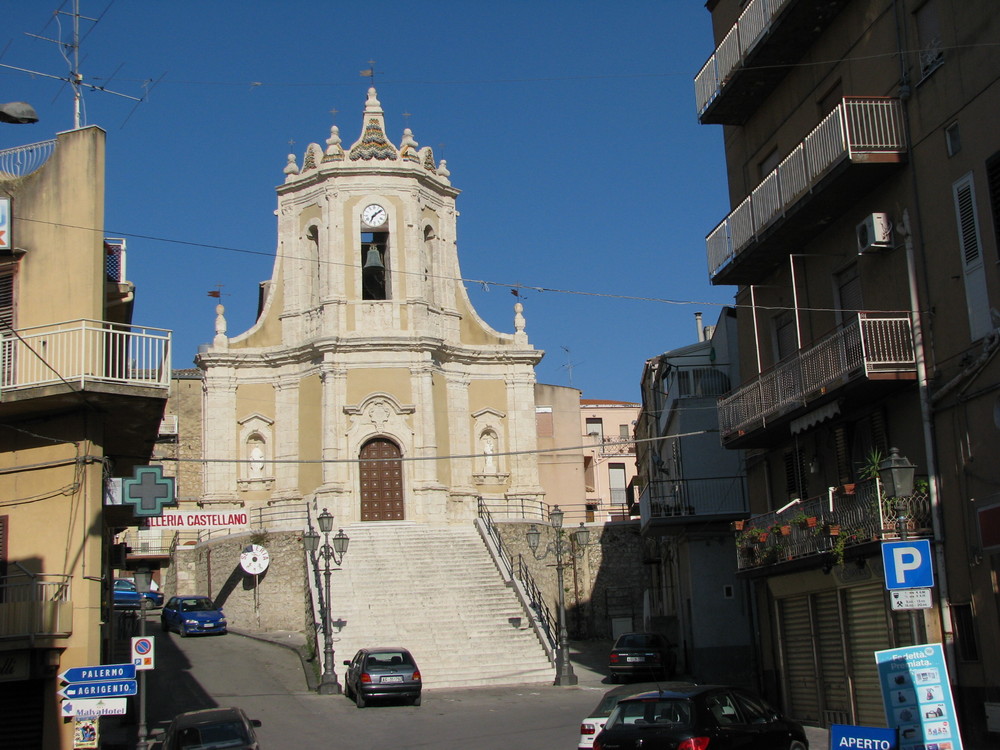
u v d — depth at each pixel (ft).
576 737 73.97
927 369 67.15
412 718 89.45
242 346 170.30
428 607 131.13
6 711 69.82
